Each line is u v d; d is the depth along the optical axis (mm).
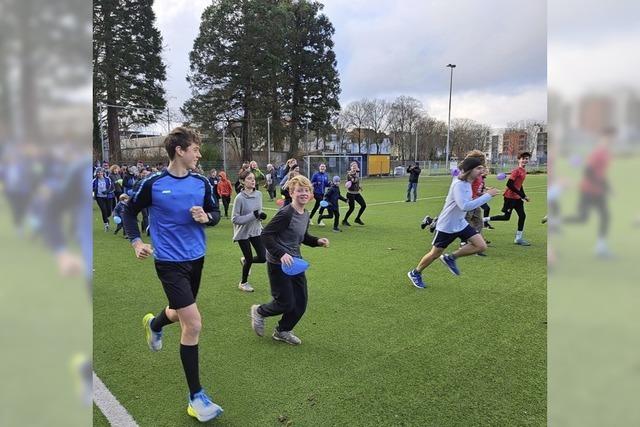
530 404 2791
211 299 5047
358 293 5199
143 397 2904
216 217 2928
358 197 11039
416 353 3551
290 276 3619
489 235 9242
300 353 3562
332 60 42906
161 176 2791
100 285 5633
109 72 28609
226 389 3002
